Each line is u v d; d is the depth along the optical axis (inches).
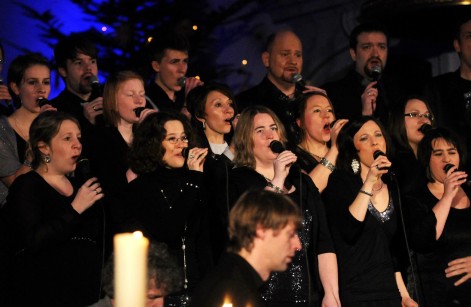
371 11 1009.5
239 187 676.7
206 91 784.3
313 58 1146.7
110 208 671.1
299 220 493.4
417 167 785.6
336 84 951.6
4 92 756.6
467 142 921.5
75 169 689.0
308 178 699.4
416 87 1083.9
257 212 487.5
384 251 701.9
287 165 666.2
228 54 1133.1
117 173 746.8
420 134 819.4
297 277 658.8
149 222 663.8
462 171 765.3
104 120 784.3
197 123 783.1
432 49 1101.7
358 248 693.9
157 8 1082.7
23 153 756.6
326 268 683.4
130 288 384.5
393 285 695.7
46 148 655.8
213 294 484.4
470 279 745.0
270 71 909.2
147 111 737.0
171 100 899.4
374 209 708.0
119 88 764.6
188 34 1100.5
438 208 743.1
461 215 759.1
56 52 869.2
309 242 678.5
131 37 1066.7
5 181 731.4
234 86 1134.4
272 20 1150.3
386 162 689.6
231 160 730.2
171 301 649.6
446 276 746.2
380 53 947.3
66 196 655.1
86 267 644.1
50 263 633.6
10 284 636.7
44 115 662.5
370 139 722.8
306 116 775.1
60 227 629.3
